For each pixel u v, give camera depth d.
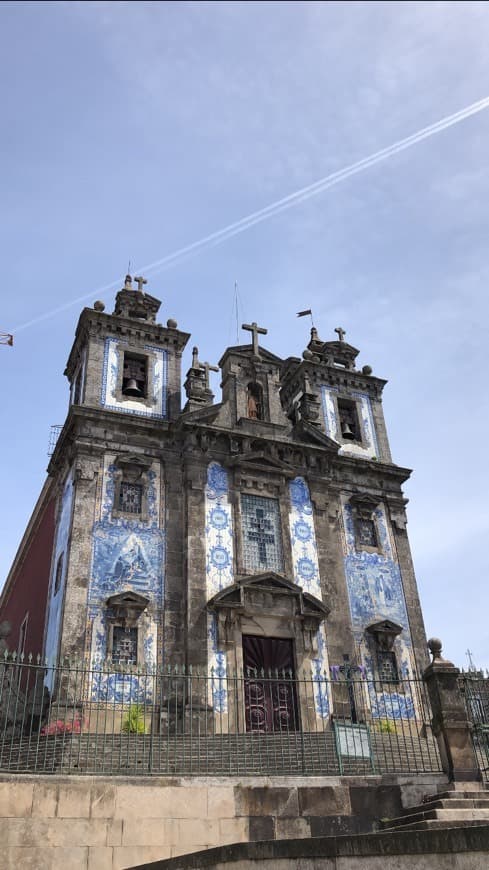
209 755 16.41
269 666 23.59
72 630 21.48
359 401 32.00
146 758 16.06
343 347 33.56
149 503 24.77
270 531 25.92
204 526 24.62
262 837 12.38
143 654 22.05
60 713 19.95
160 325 28.83
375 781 13.50
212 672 22.25
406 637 26.28
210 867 9.73
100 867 11.40
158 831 11.95
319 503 27.17
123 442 25.42
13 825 11.20
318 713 23.09
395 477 29.78
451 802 12.43
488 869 7.66
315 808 12.93
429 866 8.12
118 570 23.08
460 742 14.10
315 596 25.28
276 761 15.72
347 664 23.83
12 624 34.28
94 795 11.84
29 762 15.63
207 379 28.05
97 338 27.59
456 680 14.90
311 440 28.39
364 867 8.54
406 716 24.47
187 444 25.84
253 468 26.47
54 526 26.34
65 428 25.84
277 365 29.67
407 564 27.95
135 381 27.38
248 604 23.80
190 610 22.98
